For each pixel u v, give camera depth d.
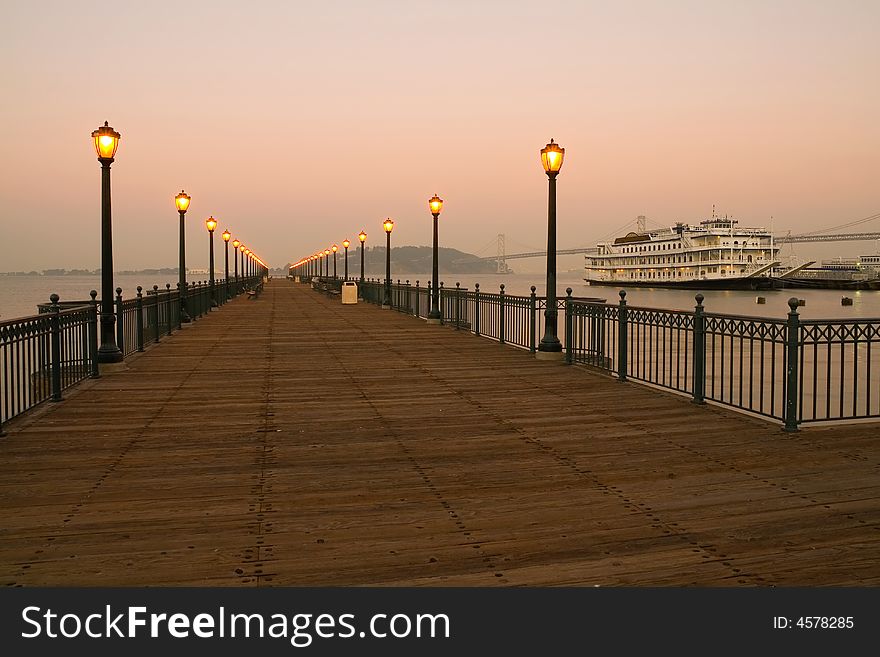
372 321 24.45
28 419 8.20
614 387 10.59
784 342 7.75
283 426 7.94
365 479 5.93
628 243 122.94
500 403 9.34
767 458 6.59
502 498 5.45
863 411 16.22
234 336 18.75
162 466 6.27
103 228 12.21
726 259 104.12
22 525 4.79
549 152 13.77
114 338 12.42
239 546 4.46
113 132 12.26
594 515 5.06
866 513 5.10
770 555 4.35
